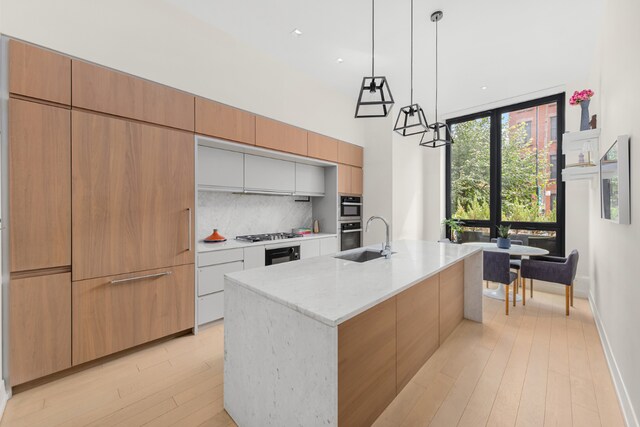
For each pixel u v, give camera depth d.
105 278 2.09
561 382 1.88
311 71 3.68
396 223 4.63
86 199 2.00
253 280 1.56
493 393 1.76
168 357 2.23
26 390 1.81
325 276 1.66
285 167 3.76
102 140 2.07
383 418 1.54
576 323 2.85
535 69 3.46
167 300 2.43
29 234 1.78
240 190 3.23
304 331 1.17
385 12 2.50
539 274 3.21
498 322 2.87
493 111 4.73
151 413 1.62
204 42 2.68
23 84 1.75
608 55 2.29
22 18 1.75
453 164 5.32
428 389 1.79
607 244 2.37
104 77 2.08
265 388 1.36
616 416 1.58
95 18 2.04
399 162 4.72
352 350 1.27
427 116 5.17
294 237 3.69
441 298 2.37
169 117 2.43
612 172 2.01
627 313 1.69
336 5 2.43
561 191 4.06
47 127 1.84
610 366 2.00
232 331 1.58
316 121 3.93
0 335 1.69
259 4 2.43
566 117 3.85
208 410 1.65
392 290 1.40
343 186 4.44
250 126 3.07
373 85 2.15
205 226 3.31
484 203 4.91
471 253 2.54
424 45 3.00
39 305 1.82
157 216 2.37
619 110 1.94
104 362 2.14
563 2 2.33
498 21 2.59
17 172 1.73
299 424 1.20
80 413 1.62
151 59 2.33
